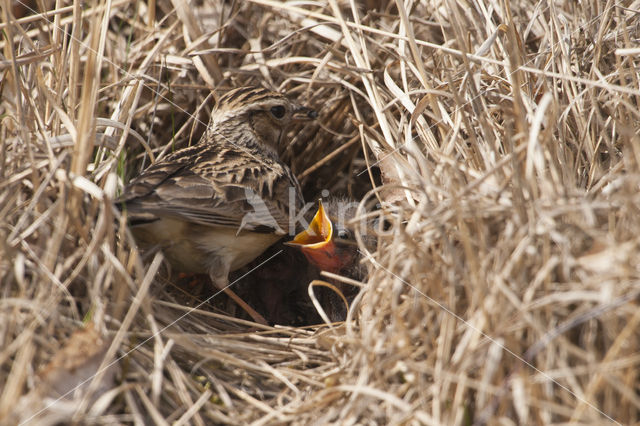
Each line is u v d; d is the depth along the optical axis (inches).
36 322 267.3
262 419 277.4
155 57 471.5
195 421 277.3
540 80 386.9
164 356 284.2
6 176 328.2
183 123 486.3
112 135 389.1
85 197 320.5
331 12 512.4
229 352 324.5
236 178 380.5
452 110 395.5
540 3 407.8
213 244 366.3
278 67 495.5
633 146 299.7
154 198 332.2
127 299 303.3
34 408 242.4
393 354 271.4
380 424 266.1
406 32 396.8
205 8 530.9
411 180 348.8
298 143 502.9
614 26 425.7
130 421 266.5
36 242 300.7
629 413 233.0
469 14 441.4
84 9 494.3
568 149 354.6
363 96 442.0
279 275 421.1
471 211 275.3
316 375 305.0
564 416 240.4
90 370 268.2
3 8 347.9
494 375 244.7
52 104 347.3
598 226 265.7
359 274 392.2
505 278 253.3
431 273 271.7
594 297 235.9
